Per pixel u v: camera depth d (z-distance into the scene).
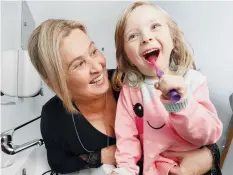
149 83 0.73
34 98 1.16
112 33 1.35
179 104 0.53
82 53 0.68
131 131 0.74
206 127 0.59
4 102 0.74
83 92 0.73
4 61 0.75
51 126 0.85
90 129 0.83
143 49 0.66
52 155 0.89
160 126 0.69
